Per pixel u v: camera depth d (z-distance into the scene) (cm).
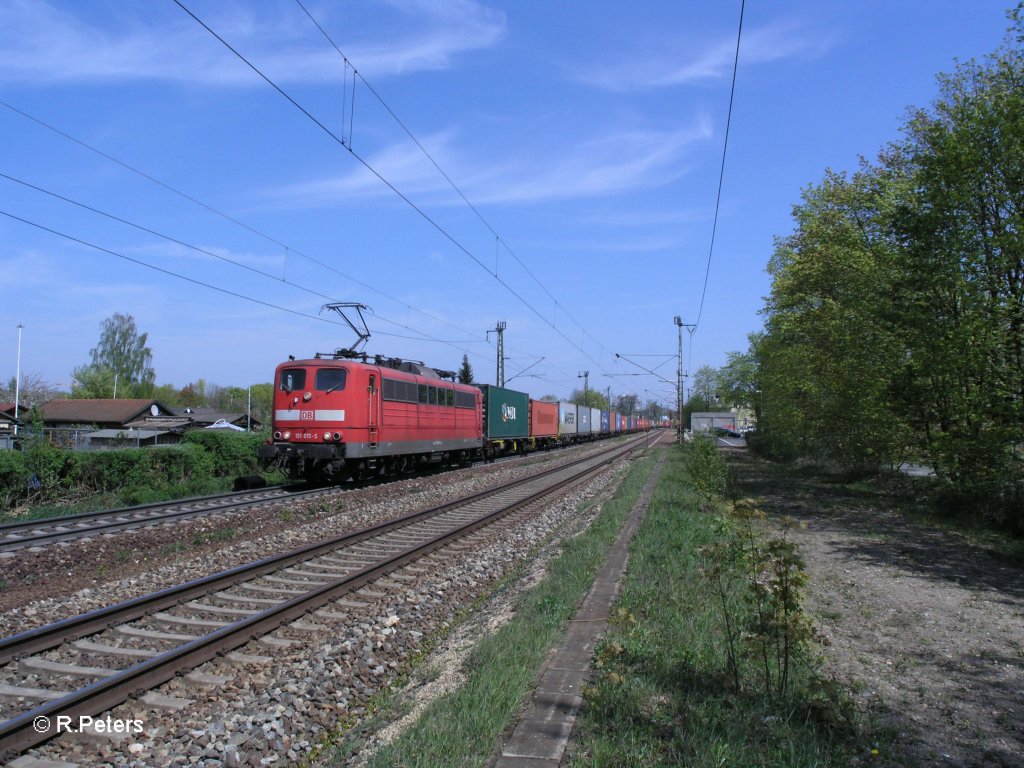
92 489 1747
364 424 1936
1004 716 473
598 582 799
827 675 544
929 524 1322
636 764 379
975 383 1381
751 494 1870
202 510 1418
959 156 1348
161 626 712
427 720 449
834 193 2248
